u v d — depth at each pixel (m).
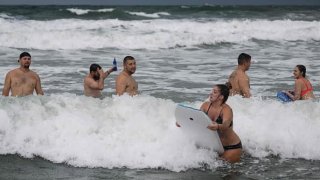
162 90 11.53
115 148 6.45
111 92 11.22
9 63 15.39
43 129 6.77
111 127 6.87
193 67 15.59
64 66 15.19
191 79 13.15
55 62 16.16
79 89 11.49
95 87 8.88
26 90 8.49
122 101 7.59
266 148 6.94
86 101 7.57
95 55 18.59
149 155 6.30
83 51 19.94
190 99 10.53
